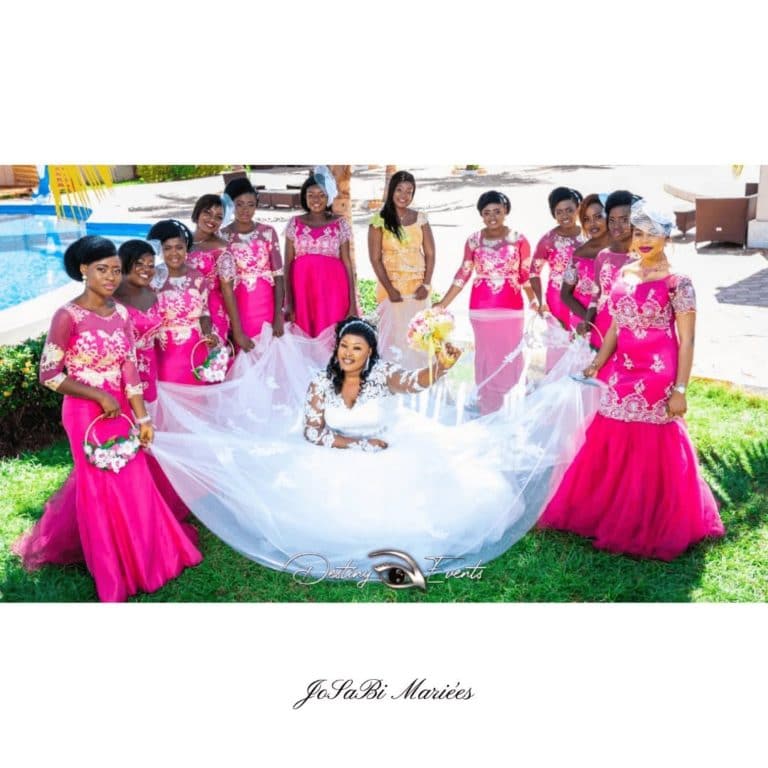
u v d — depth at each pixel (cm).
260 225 764
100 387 539
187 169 2484
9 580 565
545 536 612
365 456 575
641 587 550
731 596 536
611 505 601
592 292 696
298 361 752
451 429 597
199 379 662
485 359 796
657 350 576
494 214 774
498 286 788
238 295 761
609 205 628
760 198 1505
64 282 1497
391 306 823
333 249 793
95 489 539
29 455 744
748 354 970
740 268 1367
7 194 2075
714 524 600
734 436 745
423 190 2175
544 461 581
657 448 585
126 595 548
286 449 581
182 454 571
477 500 568
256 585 559
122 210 1888
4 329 878
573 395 588
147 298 629
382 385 579
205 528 627
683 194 1931
